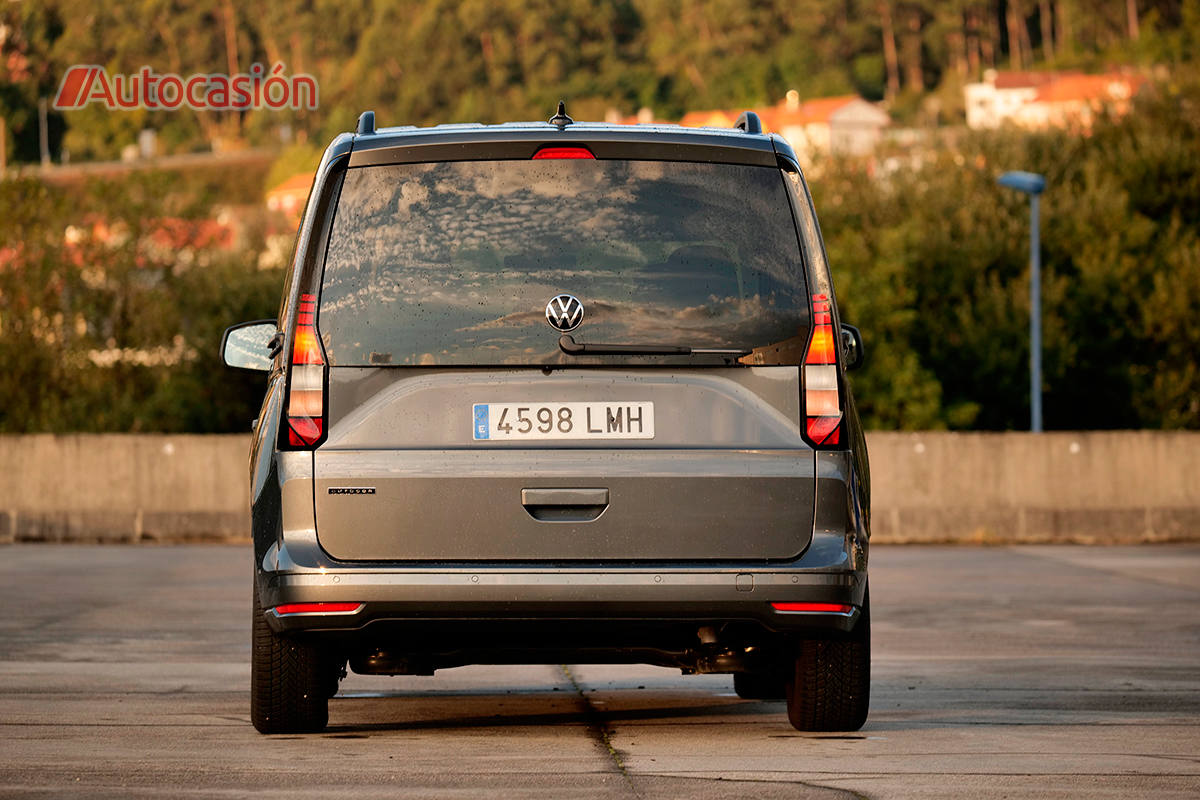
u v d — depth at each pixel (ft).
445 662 58.90
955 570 161.48
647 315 53.42
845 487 53.93
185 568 162.30
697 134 54.34
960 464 224.53
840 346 54.39
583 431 53.16
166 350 349.20
